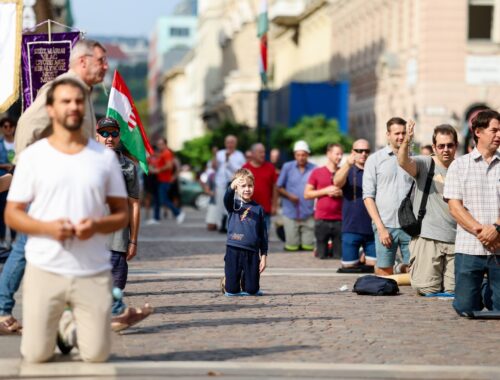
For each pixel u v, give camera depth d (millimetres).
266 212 53281
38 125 22656
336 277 38594
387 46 124750
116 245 26156
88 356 20156
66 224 18828
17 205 19188
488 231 27469
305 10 176000
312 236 52688
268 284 35938
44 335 19812
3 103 30547
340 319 27406
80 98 19109
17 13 30391
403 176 35438
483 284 29125
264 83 88875
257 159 53156
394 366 20953
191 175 163500
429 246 32250
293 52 194875
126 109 28734
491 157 28062
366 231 40062
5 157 45656
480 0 106188
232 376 19844
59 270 19281
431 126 104688
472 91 105125
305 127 105312
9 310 23953
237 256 32156
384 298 32062
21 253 23812
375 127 130500
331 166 47281
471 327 26484
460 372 20578
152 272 39406
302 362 21328
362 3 139375
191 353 22078
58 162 19156
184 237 62344
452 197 28062
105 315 19750
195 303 30312
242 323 26344
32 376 19422
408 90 111938
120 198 19547
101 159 19375
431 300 31719
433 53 105188
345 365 20984
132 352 22047
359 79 140750
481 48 104875
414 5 110062
